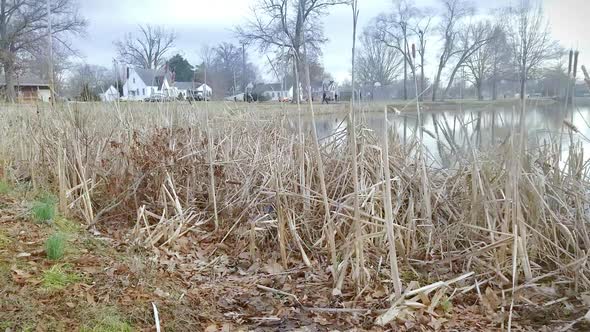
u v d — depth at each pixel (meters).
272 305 4.13
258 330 3.69
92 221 5.51
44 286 3.60
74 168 6.30
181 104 7.82
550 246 5.10
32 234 4.62
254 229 5.27
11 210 5.23
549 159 5.68
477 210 5.39
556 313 4.04
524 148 5.14
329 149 6.54
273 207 5.86
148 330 3.47
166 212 5.86
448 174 6.10
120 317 3.49
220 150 7.07
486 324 3.90
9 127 8.11
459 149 6.00
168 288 4.14
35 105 8.25
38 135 7.05
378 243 5.22
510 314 3.83
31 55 33.03
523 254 4.56
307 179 5.88
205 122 7.23
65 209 5.64
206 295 4.23
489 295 4.28
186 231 5.66
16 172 7.08
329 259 5.01
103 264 4.26
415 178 5.95
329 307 4.13
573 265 4.57
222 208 6.20
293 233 5.10
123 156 6.39
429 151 6.38
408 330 3.73
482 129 5.88
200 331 3.63
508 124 5.53
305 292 4.42
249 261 5.19
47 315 3.29
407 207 5.80
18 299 3.35
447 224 5.54
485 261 4.96
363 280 4.43
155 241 5.24
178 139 6.81
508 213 4.90
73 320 3.32
